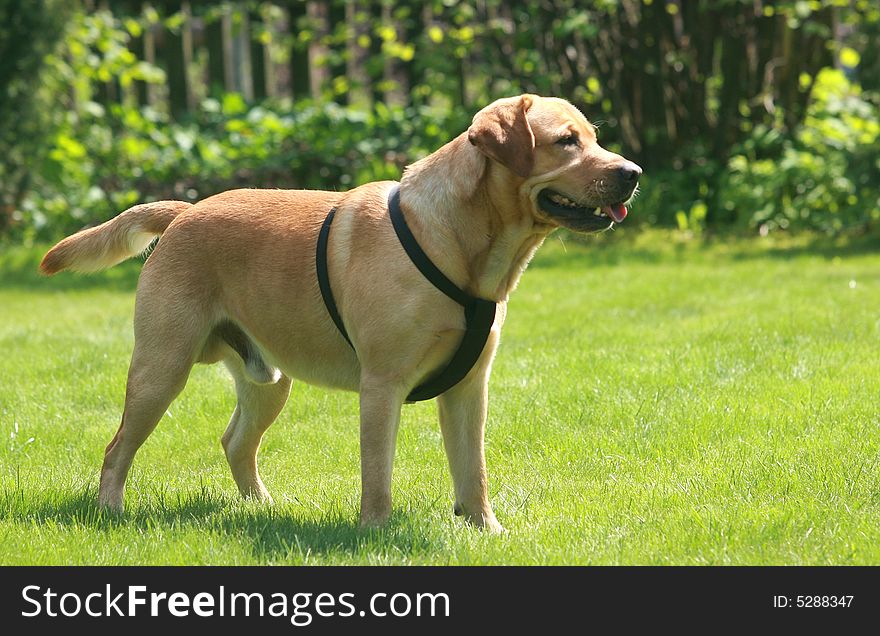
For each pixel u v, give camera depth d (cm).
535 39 2112
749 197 2009
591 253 1847
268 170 2092
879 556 610
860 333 1139
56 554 635
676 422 877
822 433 829
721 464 779
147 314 712
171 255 715
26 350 1207
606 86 2095
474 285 647
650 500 718
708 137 2116
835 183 1956
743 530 650
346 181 2103
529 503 740
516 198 639
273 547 639
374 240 653
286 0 2327
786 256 1756
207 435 929
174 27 2217
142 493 777
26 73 1973
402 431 921
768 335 1148
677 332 1188
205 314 716
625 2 2069
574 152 635
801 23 2050
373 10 2325
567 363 1067
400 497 764
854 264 1653
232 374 776
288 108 2283
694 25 2073
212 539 653
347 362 695
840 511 679
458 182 641
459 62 2166
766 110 2114
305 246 688
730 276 1564
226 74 2359
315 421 958
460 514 704
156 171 2083
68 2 2011
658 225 2073
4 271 1806
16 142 1992
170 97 2312
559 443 856
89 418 971
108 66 2184
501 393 997
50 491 762
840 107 2044
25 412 978
